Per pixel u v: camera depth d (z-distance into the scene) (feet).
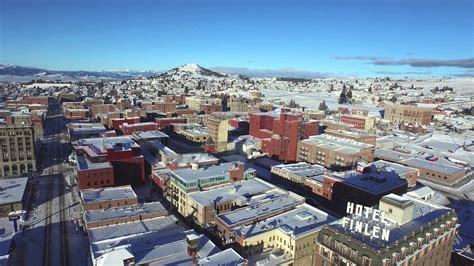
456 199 501.15
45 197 448.65
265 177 556.10
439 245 266.36
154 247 270.87
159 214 344.08
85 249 323.16
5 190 419.74
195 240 252.42
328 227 256.52
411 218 266.77
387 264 217.15
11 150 530.68
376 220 263.70
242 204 369.50
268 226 325.62
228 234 319.27
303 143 627.05
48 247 325.42
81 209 384.68
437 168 581.53
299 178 488.02
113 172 466.29
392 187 417.90
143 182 513.04
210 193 392.06
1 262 277.64
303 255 307.99
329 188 447.42
